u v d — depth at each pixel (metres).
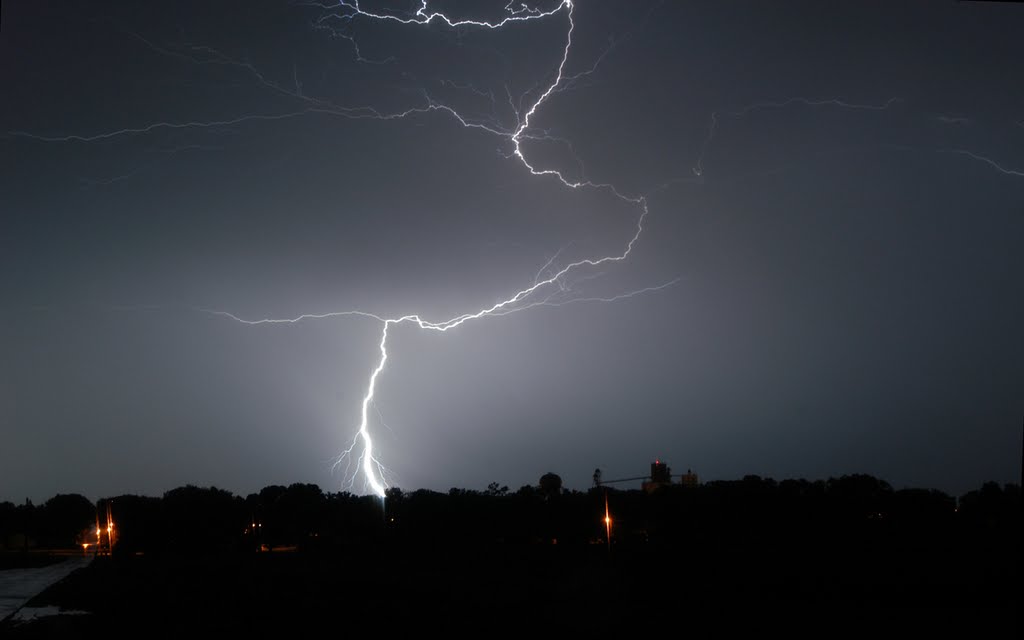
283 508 102.56
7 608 33.44
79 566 69.19
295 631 25.41
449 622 27.28
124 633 25.34
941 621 26.75
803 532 73.94
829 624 26.28
